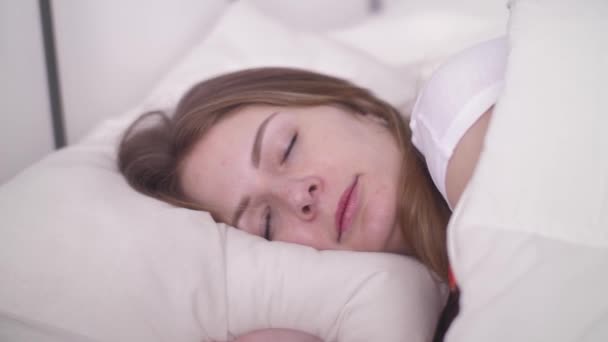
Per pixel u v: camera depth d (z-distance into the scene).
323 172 0.75
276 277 0.64
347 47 1.27
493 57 0.55
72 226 0.63
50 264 0.59
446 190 0.54
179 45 1.49
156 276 0.60
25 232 0.62
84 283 0.58
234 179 0.79
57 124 1.27
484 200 0.41
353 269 0.64
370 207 0.73
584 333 0.35
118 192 0.72
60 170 0.75
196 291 0.60
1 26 1.16
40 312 0.57
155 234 0.63
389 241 0.74
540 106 0.43
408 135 0.79
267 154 0.78
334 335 0.62
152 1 1.40
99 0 1.32
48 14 1.21
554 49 0.45
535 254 0.38
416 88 1.19
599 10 0.47
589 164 0.40
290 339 0.62
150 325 0.57
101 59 1.35
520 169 0.41
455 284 0.72
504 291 0.38
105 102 1.39
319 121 0.81
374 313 0.60
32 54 1.24
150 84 1.46
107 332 0.56
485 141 0.44
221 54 1.28
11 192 0.69
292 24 1.57
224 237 0.69
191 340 0.59
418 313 0.62
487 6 1.40
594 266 0.37
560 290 0.37
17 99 1.21
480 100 0.52
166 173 0.87
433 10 1.40
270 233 0.79
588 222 0.39
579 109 0.42
